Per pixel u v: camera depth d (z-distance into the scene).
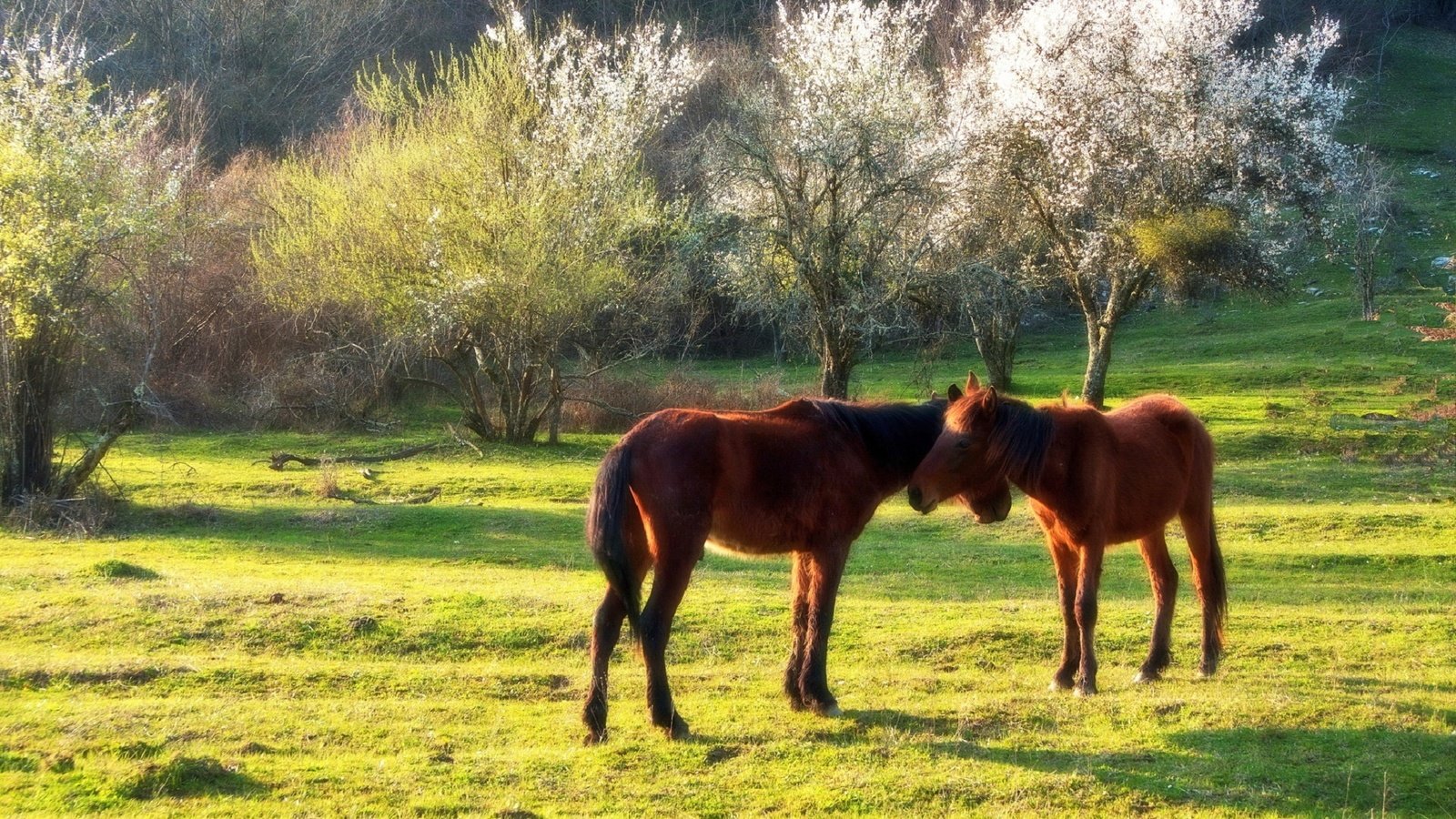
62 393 18.92
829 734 7.12
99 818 5.52
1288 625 10.71
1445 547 15.92
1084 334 52.31
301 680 8.26
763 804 6.02
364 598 10.80
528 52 29.09
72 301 18.47
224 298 32.00
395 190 27.64
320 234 27.88
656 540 6.93
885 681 8.59
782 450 7.23
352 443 27.25
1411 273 49.88
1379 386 33.72
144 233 20.05
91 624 9.68
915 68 31.39
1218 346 42.72
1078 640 8.42
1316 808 6.01
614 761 6.59
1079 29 29.42
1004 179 29.28
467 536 17.28
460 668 8.87
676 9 55.16
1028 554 16.11
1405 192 59.34
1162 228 27.50
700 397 31.33
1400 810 6.02
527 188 27.11
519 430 28.52
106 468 21.91
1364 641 10.10
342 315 31.73
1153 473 8.55
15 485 17.81
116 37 48.50
